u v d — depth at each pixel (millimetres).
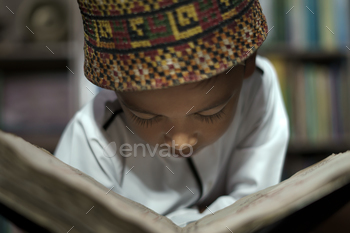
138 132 443
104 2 353
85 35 408
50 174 295
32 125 1213
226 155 605
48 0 1229
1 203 354
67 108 1227
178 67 353
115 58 368
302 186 319
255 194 371
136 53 356
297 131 1213
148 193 595
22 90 1219
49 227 336
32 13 1233
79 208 300
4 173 335
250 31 380
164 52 352
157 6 340
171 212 605
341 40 1213
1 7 1344
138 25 347
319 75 1227
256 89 588
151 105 382
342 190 366
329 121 1227
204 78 352
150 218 299
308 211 366
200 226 309
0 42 1323
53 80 1228
